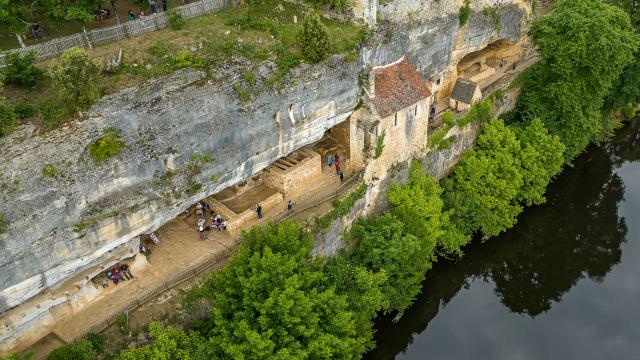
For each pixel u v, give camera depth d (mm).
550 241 51844
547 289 47188
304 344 30734
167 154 31156
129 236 31656
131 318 31250
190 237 37719
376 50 41312
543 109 53531
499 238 50156
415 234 40562
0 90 27547
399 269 40125
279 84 35000
